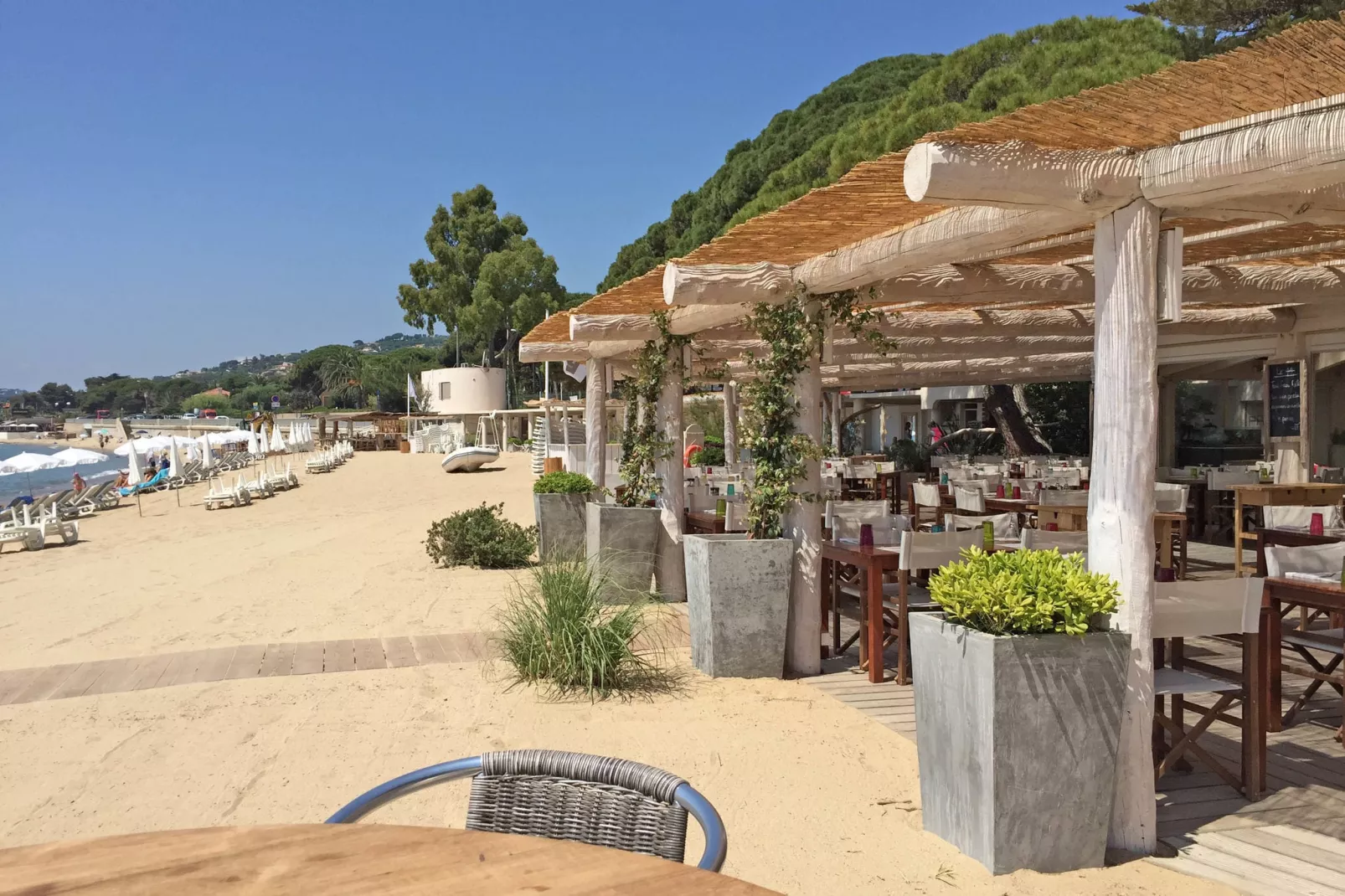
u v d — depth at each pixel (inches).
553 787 73.2
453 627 293.0
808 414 227.5
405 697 214.7
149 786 164.9
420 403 2260.1
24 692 226.1
